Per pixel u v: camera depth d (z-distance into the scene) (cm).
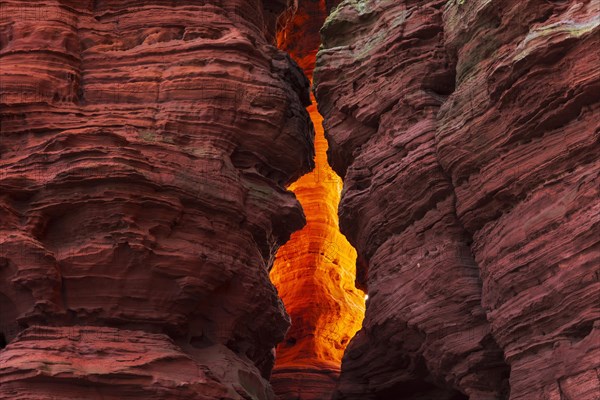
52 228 1315
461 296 1344
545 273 1185
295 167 1523
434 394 1514
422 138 1457
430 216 1430
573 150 1183
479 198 1311
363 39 1650
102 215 1302
